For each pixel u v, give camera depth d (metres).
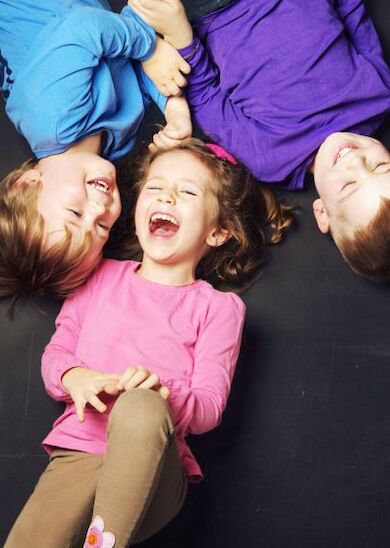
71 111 1.35
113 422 1.08
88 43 1.34
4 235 1.35
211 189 1.41
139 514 1.06
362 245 1.41
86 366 1.31
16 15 1.43
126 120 1.45
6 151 1.52
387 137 1.55
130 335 1.32
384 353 1.48
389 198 1.37
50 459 1.31
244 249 1.49
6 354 1.46
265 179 1.50
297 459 1.44
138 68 1.50
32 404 1.44
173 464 1.16
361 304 1.50
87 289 1.39
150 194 1.38
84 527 1.21
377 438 1.45
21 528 1.21
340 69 1.46
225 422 1.44
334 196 1.42
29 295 1.47
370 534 1.41
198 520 1.40
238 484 1.42
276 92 1.47
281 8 1.46
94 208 1.35
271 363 1.47
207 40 1.51
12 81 1.43
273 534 1.40
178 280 1.39
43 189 1.35
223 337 1.33
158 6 1.41
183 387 1.24
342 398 1.46
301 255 1.51
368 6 1.59
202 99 1.52
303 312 1.49
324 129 1.46
